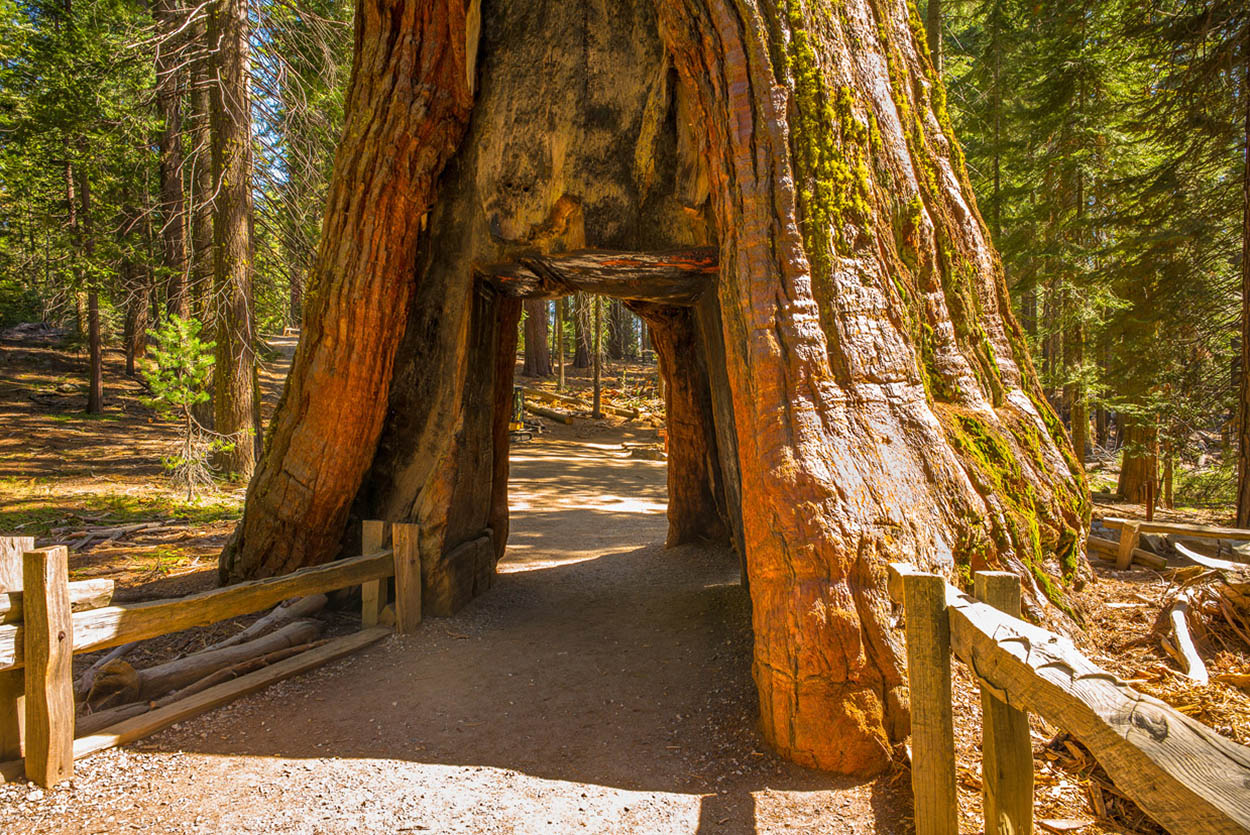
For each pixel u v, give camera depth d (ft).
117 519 34.58
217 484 42.57
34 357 83.76
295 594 16.46
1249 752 5.02
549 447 73.00
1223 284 39.47
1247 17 30.81
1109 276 44.21
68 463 48.60
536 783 12.09
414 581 19.47
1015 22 53.47
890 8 18.13
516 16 18.92
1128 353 43.45
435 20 19.51
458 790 11.87
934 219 16.98
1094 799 10.12
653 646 18.45
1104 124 49.21
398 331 20.71
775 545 12.73
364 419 20.51
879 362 13.93
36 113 56.08
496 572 26.89
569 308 120.88
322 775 12.34
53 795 11.57
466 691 15.88
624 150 17.87
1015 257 52.80
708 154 15.39
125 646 18.47
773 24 14.37
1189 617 15.37
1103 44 46.75
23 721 12.35
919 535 13.08
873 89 16.06
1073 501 16.44
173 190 54.29
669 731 13.84
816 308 13.65
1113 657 14.23
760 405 13.41
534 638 19.20
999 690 7.56
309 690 15.84
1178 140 36.81
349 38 43.65
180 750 13.17
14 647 11.74
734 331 14.14
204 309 43.93
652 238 17.76
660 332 29.14
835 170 14.17
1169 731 5.51
